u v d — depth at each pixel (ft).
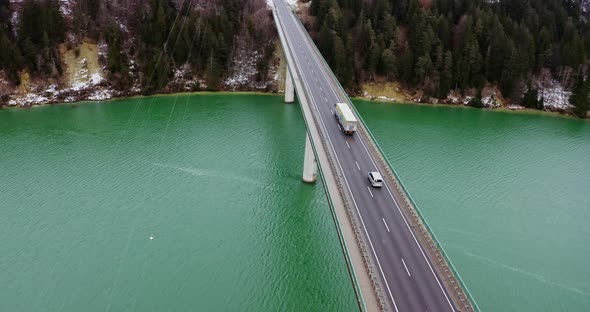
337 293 141.28
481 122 332.80
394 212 144.97
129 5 370.73
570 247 171.42
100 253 155.84
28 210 179.52
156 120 295.48
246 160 235.40
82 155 233.76
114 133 268.41
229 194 199.11
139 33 358.43
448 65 368.07
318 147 178.91
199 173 217.77
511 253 166.30
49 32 333.83
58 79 333.21
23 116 295.89
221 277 146.41
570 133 314.55
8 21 336.70
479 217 189.37
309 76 281.33
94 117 297.74
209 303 135.13
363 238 129.29
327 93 257.55
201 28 366.02
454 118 340.59
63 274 145.18
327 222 180.55
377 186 159.33
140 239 164.35
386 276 114.11
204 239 165.89
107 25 349.82
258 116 312.09
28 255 153.38
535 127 326.03
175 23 360.28
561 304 141.90
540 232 180.65
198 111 318.86
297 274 148.97
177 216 180.14
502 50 368.48
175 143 255.09
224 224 176.14
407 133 297.53
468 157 257.34
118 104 328.49
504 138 297.33
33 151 237.04
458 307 105.50
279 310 133.49
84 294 137.08
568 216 193.57
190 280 144.56
